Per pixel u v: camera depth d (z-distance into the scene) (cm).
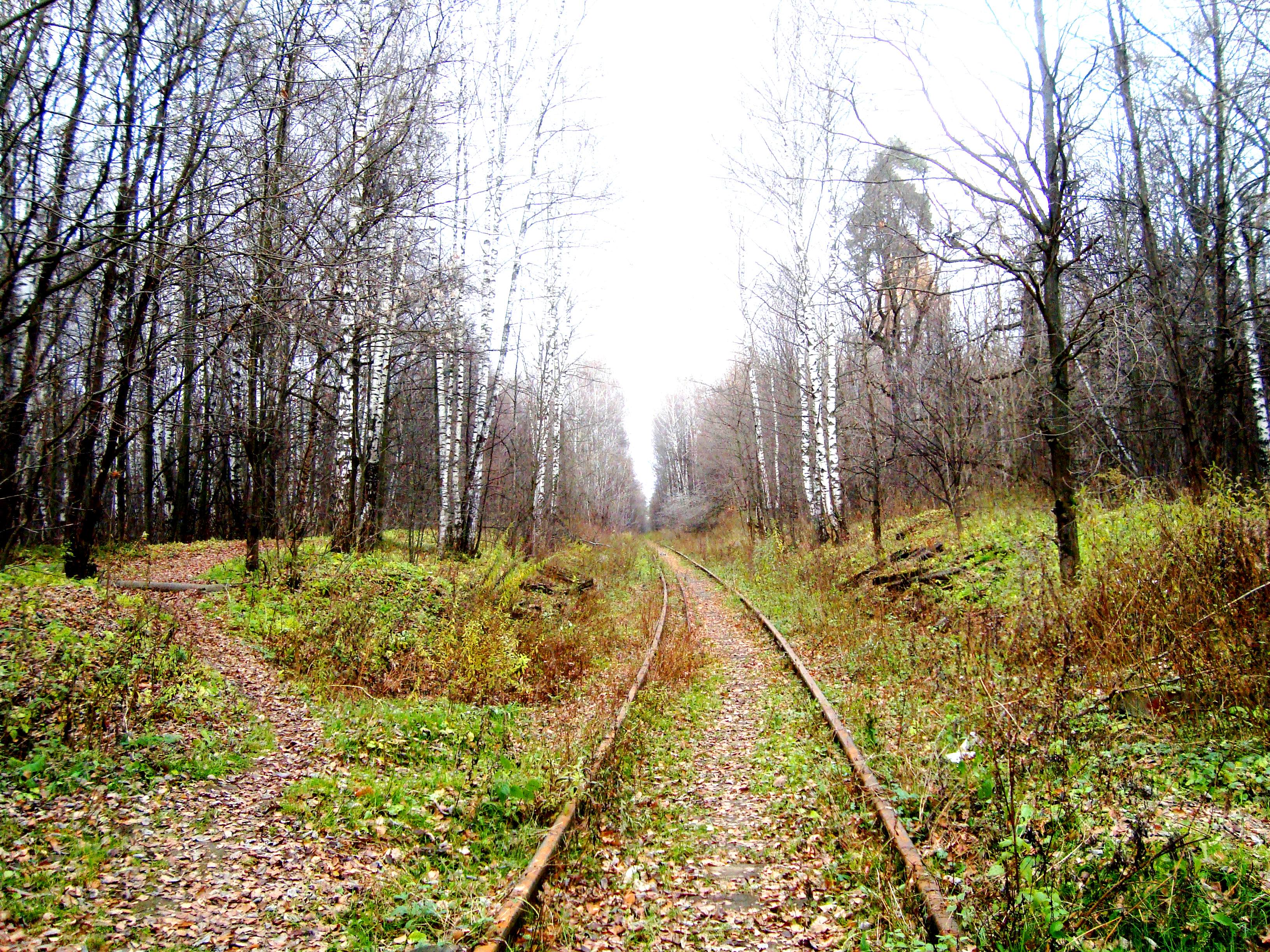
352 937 400
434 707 856
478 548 1811
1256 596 716
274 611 1170
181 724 705
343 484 1587
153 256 816
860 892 452
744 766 725
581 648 1212
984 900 401
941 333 1803
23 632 822
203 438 2825
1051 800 493
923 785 556
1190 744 600
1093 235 1105
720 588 2309
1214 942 364
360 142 921
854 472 2189
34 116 841
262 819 546
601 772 629
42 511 1709
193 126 894
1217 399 1427
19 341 1207
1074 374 1223
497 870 486
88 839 484
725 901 467
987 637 870
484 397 2080
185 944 384
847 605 1363
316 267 917
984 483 1903
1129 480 1364
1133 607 801
